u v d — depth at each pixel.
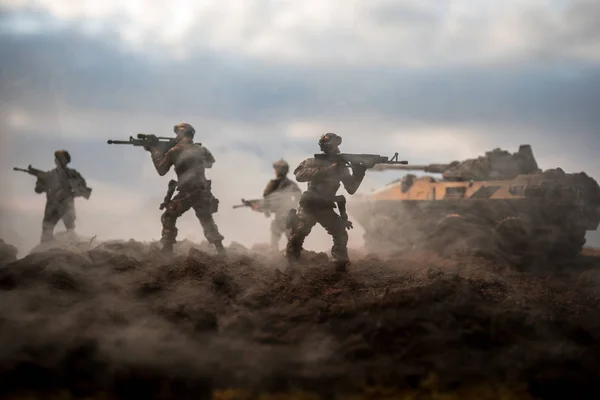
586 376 9.84
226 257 15.25
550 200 18.88
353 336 10.59
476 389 9.60
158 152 15.17
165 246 14.95
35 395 8.82
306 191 14.57
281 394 9.44
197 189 15.21
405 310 11.12
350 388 9.53
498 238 18.56
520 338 10.95
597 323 11.66
